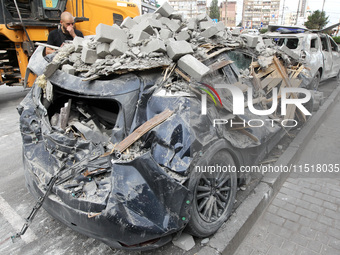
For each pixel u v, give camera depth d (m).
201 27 3.62
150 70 2.51
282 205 3.02
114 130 2.29
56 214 2.25
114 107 2.83
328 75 8.26
